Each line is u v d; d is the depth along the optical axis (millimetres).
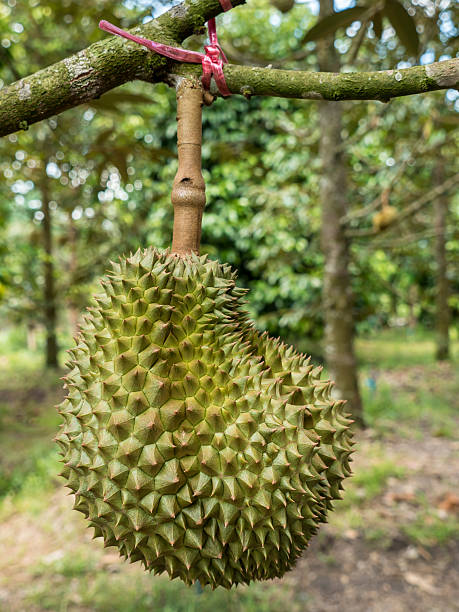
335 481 1320
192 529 1151
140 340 1162
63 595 3201
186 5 1087
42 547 3748
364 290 8812
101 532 1261
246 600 3125
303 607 3064
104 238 7711
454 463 4895
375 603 3086
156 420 1113
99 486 1139
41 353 12906
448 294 10289
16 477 4711
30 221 9359
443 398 7234
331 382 1378
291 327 8180
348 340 5594
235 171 6695
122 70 1107
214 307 1298
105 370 1166
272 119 7121
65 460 1213
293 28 7312
